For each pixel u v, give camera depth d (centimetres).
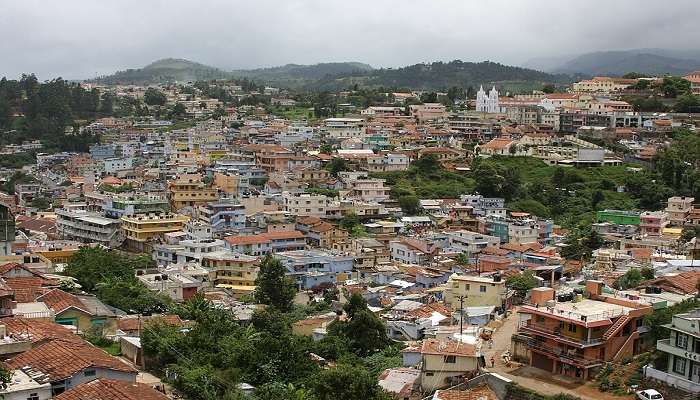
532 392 6034
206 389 5869
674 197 17338
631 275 9506
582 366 6406
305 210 17212
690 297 7575
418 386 6391
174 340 6744
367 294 11150
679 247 13262
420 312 9444
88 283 9512
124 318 7650
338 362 7438
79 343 5791
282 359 6912
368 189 18912
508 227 15875
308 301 11825
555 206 18912
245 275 12631
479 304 9700
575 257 13475
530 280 10419
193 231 15000
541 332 6794
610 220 16488
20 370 5203
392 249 14788
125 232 15475
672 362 6012
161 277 10800
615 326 6562
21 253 10225
